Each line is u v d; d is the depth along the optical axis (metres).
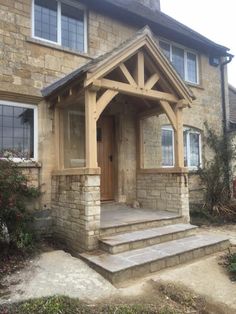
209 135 10.51
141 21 8.73
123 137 8.38
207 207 9.42
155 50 6.44
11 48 6.43
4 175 5.14
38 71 6.77
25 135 6.67
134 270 4.52
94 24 7.89
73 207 5.80
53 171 6.66
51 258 5.06
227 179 10.14
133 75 6.57
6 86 6.30
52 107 6.88
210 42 10.79
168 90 7.01
